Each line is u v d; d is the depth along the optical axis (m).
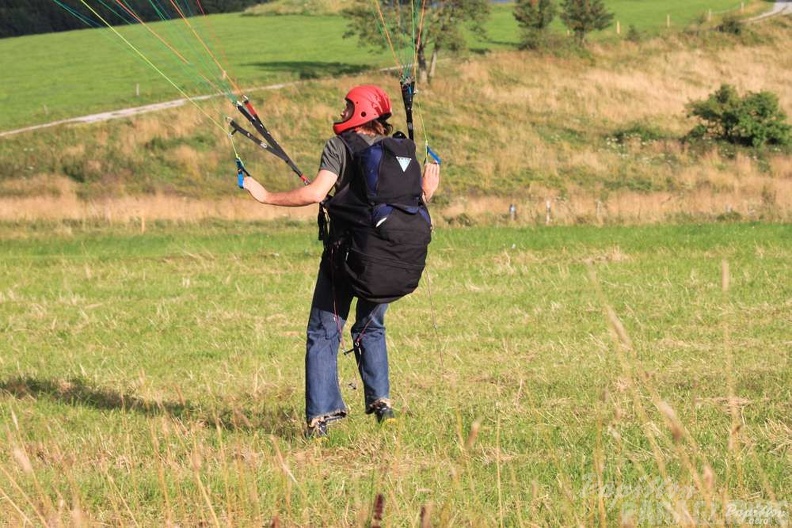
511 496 10.41
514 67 127.69
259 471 11.37
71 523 9.84
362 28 120.19
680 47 143.75
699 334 21.56
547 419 14.09
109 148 97.81
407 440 13.08
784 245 39.31
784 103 121.94
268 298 29.33
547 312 25.34
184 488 10.94
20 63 164.88
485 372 18.16
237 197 87.00
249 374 18.38
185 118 104.62
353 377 17.98
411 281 12.52
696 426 13.27
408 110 13.45
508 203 75.25
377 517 6.93
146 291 31.12
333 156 12.55
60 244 52.12
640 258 36.31
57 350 21.75
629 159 96.69
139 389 17.19
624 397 15.18
